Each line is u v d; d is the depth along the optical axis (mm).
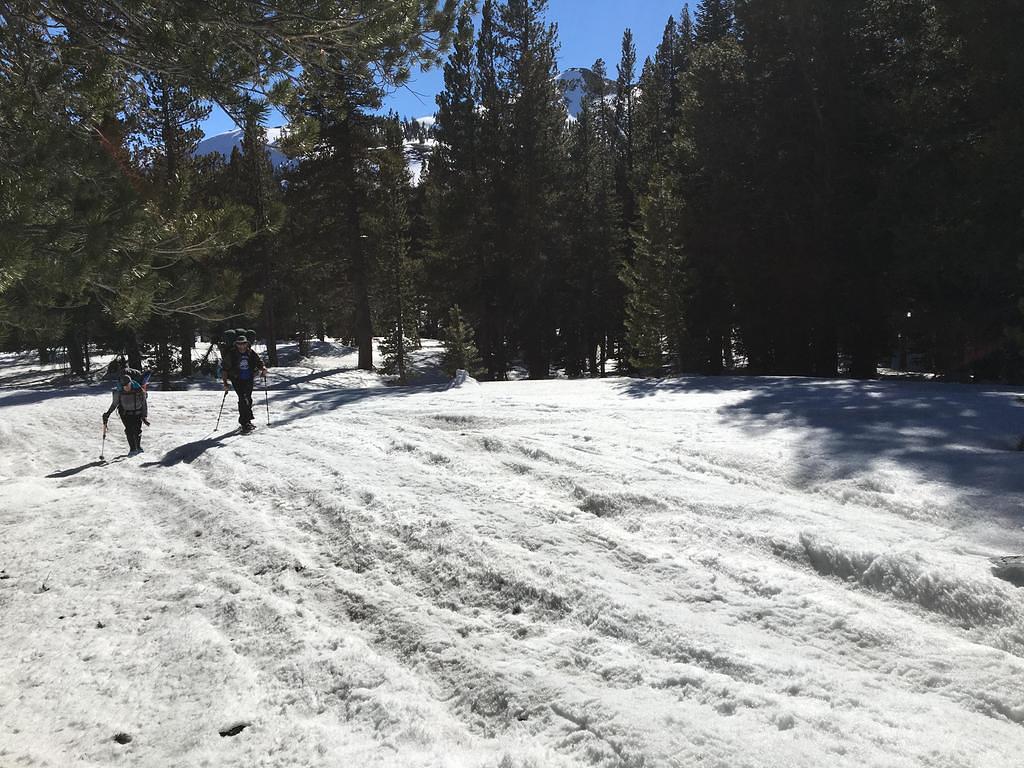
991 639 3105
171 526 6172
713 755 2297
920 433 6961
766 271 21484
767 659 2939
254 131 6387
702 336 24922
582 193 39562
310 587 4383
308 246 31656
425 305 38375
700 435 7570
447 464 7082
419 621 3705
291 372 31562
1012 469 5316
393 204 34125
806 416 8242
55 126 5191
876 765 2170
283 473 7367
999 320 16500
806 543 4148
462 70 32125
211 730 2912
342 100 7410
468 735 2701
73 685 3406
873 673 2848
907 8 17859
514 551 4418
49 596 4695
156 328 24047
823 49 19750
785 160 20656
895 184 17219
